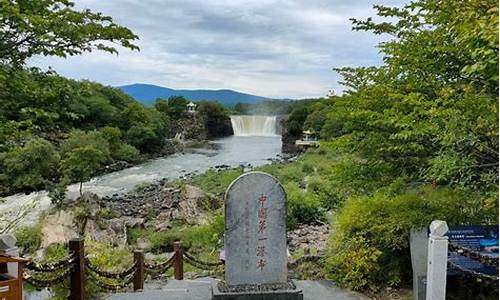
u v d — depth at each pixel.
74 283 6.29
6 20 5.14
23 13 5.35
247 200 6.52
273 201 6.56
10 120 6.05
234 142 66.12
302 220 18.19
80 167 25.38
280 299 6.32
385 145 6.47
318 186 20.62
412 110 5.89
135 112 52.41
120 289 7.45
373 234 6.88
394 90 6.39
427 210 6.43
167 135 63.25
